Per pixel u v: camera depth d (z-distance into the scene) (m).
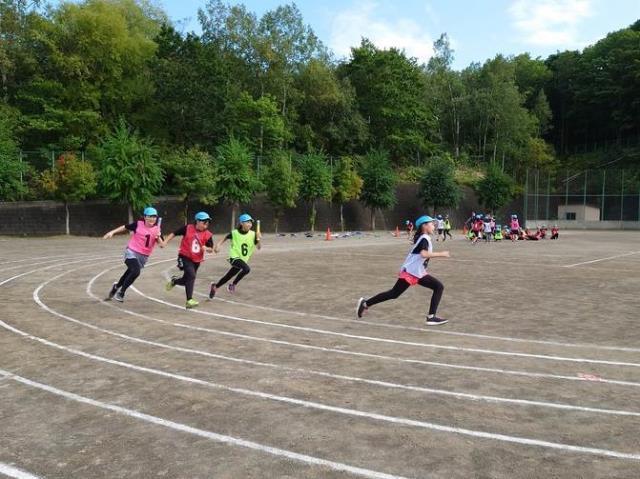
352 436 4.30
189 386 5.55
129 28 54.03
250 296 11.62
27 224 33.25
